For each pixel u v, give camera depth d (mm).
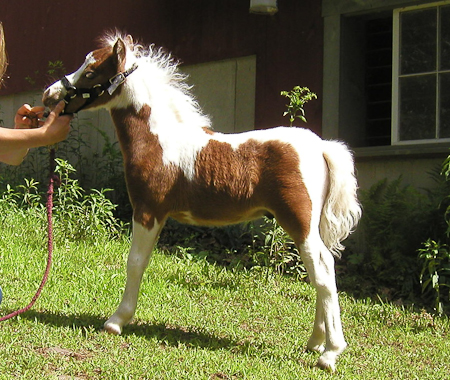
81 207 7637
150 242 4508
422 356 4883
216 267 6988
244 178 4391
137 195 4500
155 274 6320
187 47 9625
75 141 10930
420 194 7180
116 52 4477
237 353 4379
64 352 3955
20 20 12016
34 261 6172
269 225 7277
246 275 6539
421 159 7594
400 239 7059
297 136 4438
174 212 4574
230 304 5754
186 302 5574
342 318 5707
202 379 3727
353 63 8406
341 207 4441
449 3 7645
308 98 6848
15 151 2666
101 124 10750
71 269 6102
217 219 4547
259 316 5473
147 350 4145
